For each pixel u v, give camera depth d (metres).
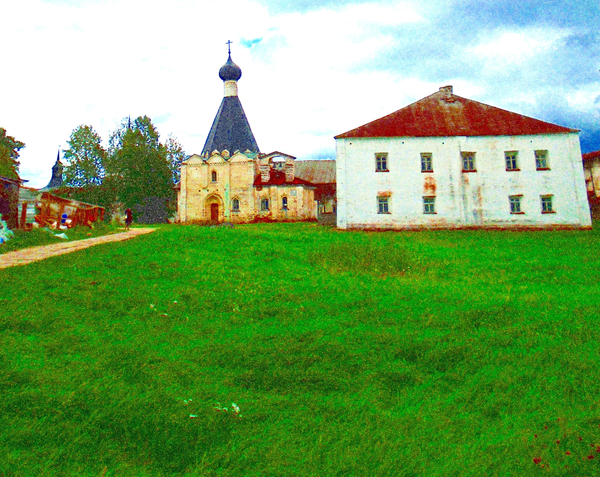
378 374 4.67
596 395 4.05
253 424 3.70
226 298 7.91
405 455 3.25
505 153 30.31
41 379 4.26
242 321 6.68
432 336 5.78
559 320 6.27
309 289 8.92
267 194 47.28
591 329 5.77
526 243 20.64
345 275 11.00
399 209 30.41
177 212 53.56
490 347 5.35
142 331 5.98
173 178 56.47
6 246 12.93
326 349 5.36
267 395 4.23
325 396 4.25
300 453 3.30
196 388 4.32
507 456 3.20
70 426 3.54
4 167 38.38
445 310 7.00
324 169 54.09
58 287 7.76
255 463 3.19
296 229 30.41
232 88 57.19
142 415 3.74
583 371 4.53
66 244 14.59
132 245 13.79
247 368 4.86
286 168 48.12
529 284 9.74
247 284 9.19
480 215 30.03
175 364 4.86
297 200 46.72
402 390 4.36
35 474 2.97
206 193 48.25
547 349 5.15
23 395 3.92
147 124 55.72
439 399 4.14
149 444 3.38
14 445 3.27
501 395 4.13
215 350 5.34
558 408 3.85
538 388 4.23
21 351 4.93
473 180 30.28
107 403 3.91
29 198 19.98
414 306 7.36
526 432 3.50
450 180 30.38
